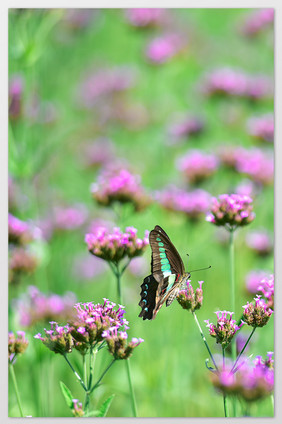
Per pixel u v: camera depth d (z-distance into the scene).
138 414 1.17
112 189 1.18
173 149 1.46
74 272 1.31
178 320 1.23
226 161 1.30
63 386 1.05
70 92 1.70
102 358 1.16
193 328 1.23
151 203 1.20
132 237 1.11
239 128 1.48
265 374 1.04
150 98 1.67
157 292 1.11
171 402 1.17
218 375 1.04
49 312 1.15
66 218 1.32
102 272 1.31
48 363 1.16
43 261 1.21
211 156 1.31
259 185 1.29
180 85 1.74
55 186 1.40
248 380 1.04
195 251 1.27
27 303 1.16
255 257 1.26
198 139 1.44
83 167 1.46
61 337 1.06
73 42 1.70
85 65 1.74
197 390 1.18
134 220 1.29
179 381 1.18
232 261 1.12
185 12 1.69
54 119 1.45
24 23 1.26
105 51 1.84
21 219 1.25
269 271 1.24
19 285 1.20
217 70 1.51
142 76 1.71
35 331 1.15
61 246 1.32
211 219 1.13
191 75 1.74
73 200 1.39
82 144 1.51
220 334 1.05
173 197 1.25
